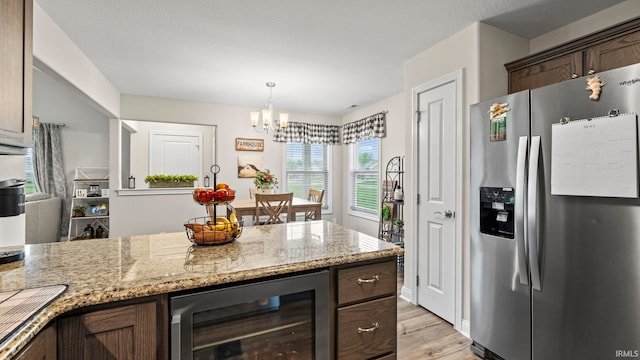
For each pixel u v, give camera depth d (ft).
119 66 10.31
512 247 5.65
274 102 15.51
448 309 7.94
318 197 14.47
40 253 4.13
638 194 4.03
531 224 5.20
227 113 15.97
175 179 15.10
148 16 7.09
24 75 4.05
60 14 6.96
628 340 4.19
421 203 8.97
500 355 5.94
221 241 4.59
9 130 3.73
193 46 8.73
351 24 7.41
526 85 7.10
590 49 5.86
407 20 7.19
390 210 13.98
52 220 14.78
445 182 8.09
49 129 15.87
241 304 3.41
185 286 3.06
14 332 2.11
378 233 15.24
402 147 13.62
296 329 3.73
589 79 4.52
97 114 16.87
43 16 6.81
